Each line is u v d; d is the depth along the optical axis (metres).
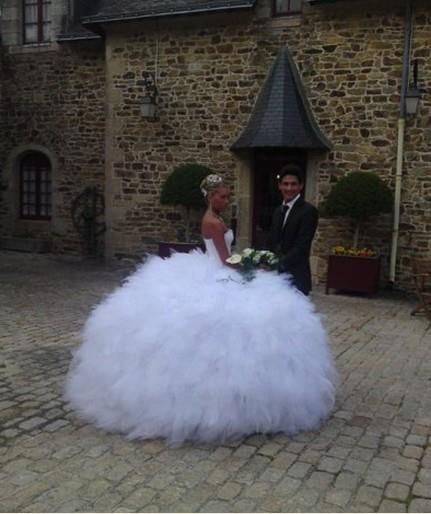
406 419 3.55
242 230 9.37
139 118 10.10
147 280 3.53
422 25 8.03
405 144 8.26
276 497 2.53
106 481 2.64
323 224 8.90
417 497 2.57
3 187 12.22
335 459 2.94
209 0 9.21
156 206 10.12
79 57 11.11
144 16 9.45
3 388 3.92
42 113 11.59
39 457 2.88
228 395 3.06
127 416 3.18
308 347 3.36
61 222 11.73
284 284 3.54
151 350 3.14
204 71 9.48
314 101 8.80
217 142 9.50
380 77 8.34
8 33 11.63
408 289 8.43
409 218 8.34
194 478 2.69
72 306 6.97
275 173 9.29
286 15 8.94
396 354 5.15
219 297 3.28
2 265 10.31
